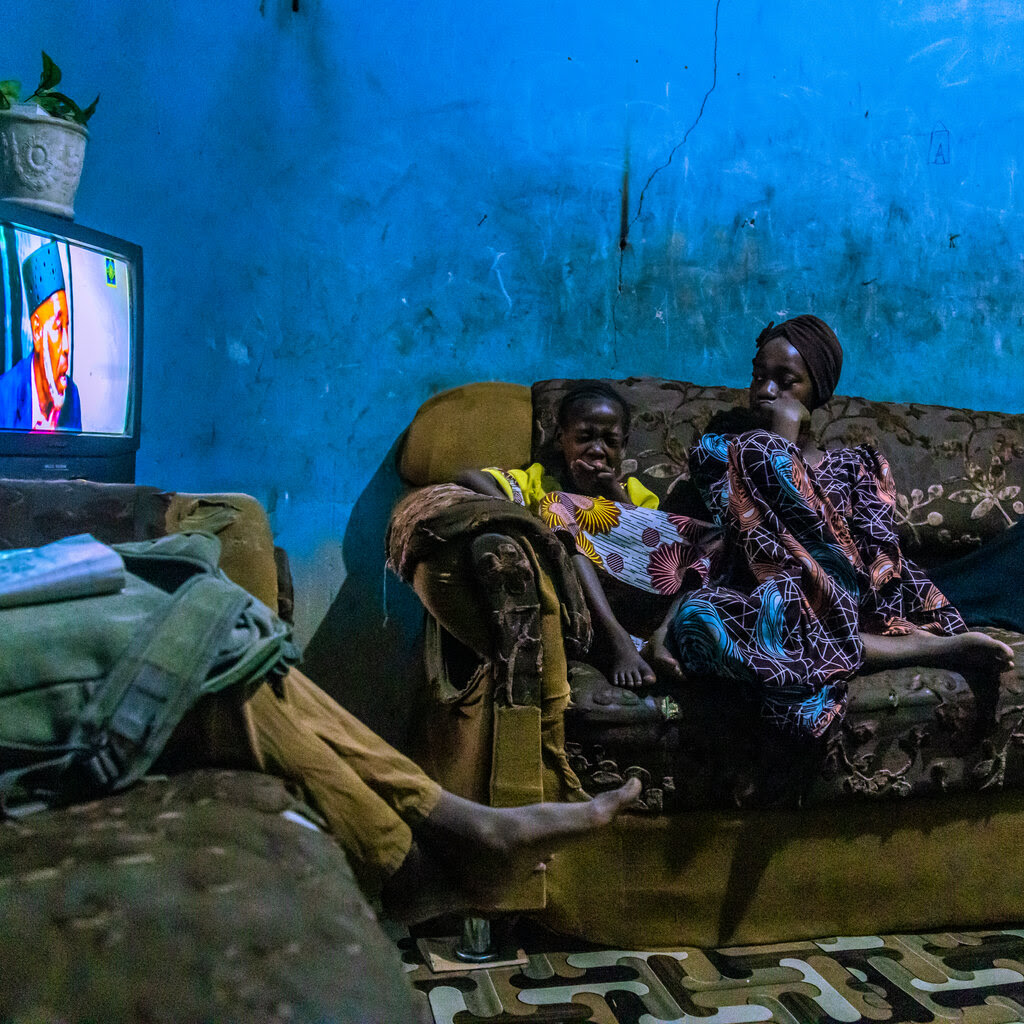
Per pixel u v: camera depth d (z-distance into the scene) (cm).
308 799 92
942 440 213
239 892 62
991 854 160
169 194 204
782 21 227
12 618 77
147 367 206
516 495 182
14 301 140
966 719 156
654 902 149
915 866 157
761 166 229
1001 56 239
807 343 197
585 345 224
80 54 198
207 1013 52
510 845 104
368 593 218
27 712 74
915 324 240
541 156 219
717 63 225
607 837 148
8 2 193
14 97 160
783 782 149
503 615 140
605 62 220
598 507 184
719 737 147
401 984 60
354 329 214
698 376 230
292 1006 54
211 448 210
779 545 165
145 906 59
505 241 219
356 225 213
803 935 154
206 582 89
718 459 188
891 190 236
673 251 226
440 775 156
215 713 86
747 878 151
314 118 209
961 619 179
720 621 149
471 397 203
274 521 213
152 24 201
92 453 157
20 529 119
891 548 183
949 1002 136
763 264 230
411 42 212
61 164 162
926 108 236
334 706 104
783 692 146
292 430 213
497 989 139
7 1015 51
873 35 232
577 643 147
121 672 78
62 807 74
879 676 158
